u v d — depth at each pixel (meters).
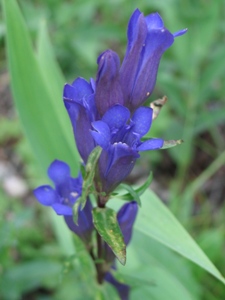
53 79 0.36
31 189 0.53
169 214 0.28
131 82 0.20
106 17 0.61
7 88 0.64
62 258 0.43
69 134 0.34
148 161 0.55
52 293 0.43
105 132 0.18
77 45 0.55
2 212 0.46
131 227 0.24
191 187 0.48
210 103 0.58
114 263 0.28
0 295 0.37
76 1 0.57
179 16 0.49
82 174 0.22
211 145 0.56
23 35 0.32
